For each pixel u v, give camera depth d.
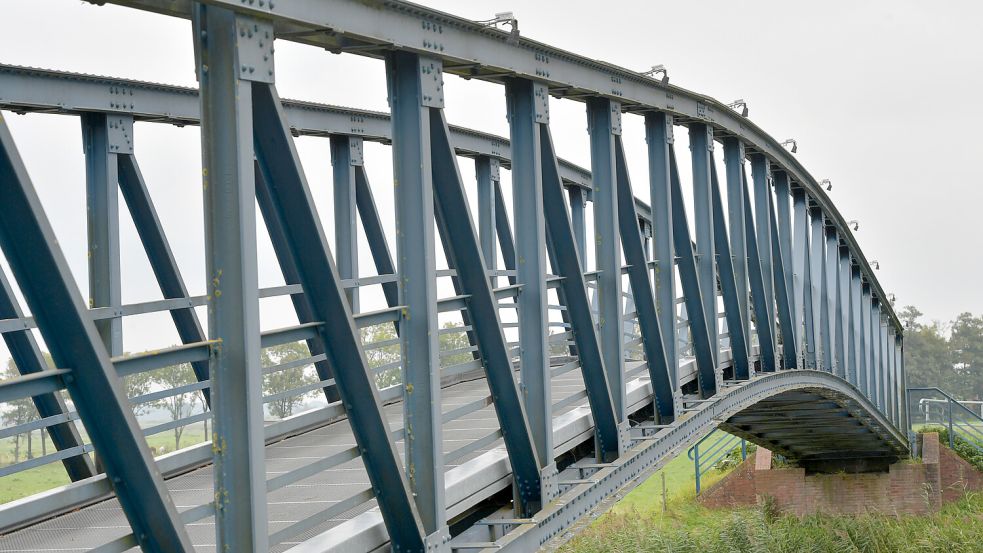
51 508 5.35
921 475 32.22
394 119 8.38
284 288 6.86
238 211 6.18
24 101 10.12
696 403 14.75
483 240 18.30
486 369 9.46
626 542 22.14
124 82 11.11
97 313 6.57
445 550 8.25
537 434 10.19
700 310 14.78
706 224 15.55
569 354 22.62
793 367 20.31
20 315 9.57
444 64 9.15
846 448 32.25
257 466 6.18
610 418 11.64
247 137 6.27
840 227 25.98
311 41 7.64
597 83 11.73
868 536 25.86
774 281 19.73
